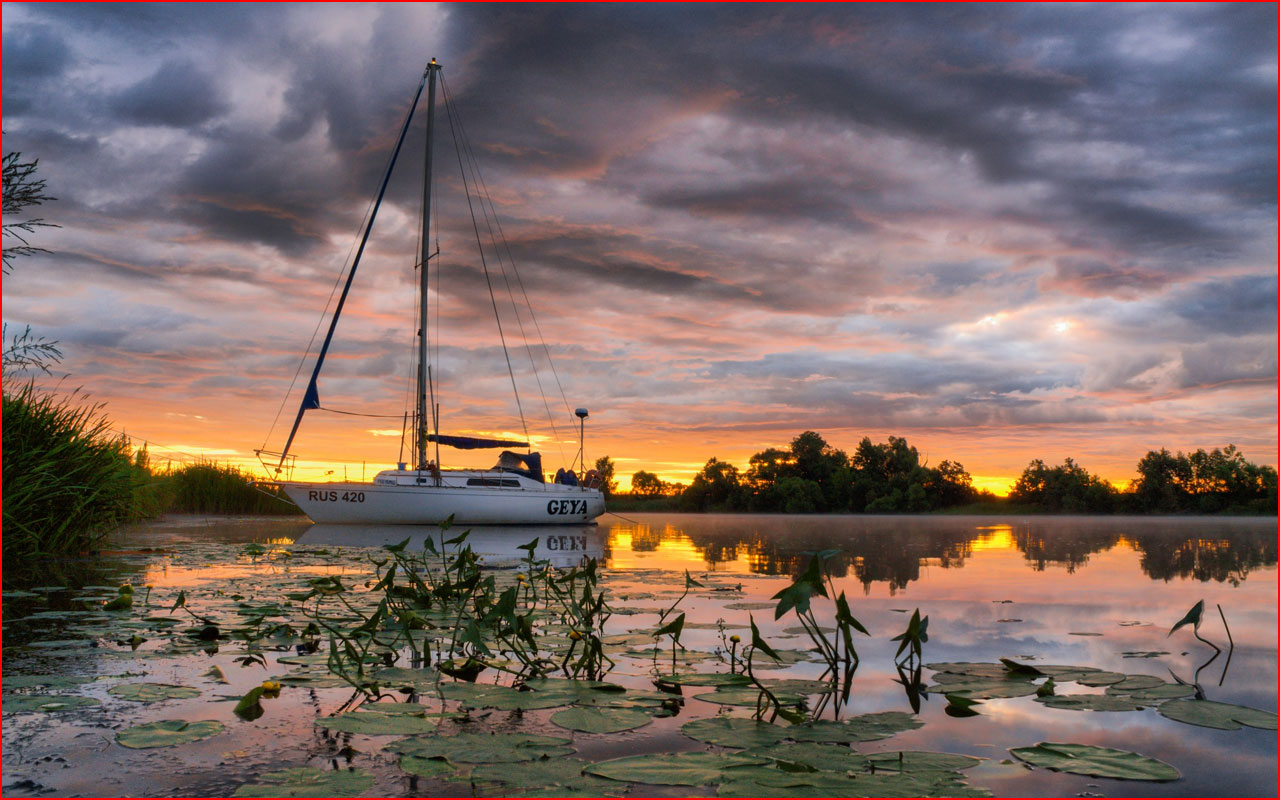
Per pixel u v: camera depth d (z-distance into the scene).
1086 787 1.19
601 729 1.52
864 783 1.20
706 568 5.36
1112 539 9.20
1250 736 1.48
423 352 14.20
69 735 1.45
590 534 10.91
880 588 4.00
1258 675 2.01
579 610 2.82
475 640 2.16
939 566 5.39
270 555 6.09
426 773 1.24
